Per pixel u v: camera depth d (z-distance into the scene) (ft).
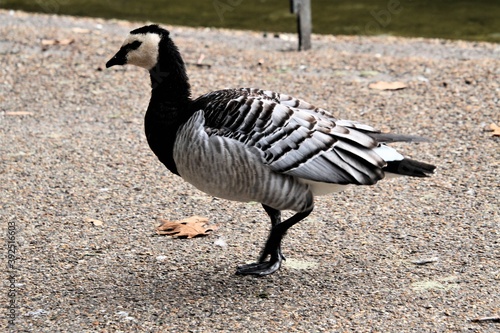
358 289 27.81
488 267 29.07
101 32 62.90
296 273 29.17
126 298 27.48
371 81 50.52
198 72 52.42
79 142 42.47
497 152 39.78
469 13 69.41
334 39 61.16
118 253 30.99
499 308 26.22
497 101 46.24
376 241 31.53
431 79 50.42
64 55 56.49
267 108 27.37
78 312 26.55
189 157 27.71
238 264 29.99
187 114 28.43
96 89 50.39
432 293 27.37
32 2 76.23
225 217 34.17
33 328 25.58
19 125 44.80
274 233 28.71
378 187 36.65
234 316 26.12
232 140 27.02
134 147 41.86
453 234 31.83
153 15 70.54
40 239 32.14
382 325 25.36
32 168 39.19
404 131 42.63
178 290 28.04
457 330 24.98
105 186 37.29
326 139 27.22
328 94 48.26
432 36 62.54
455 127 42.98
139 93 49.85
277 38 61.77
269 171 27.12
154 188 37.09
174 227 32.78
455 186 36.35
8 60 55.21
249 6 73.82
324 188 28.27
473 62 53.72
